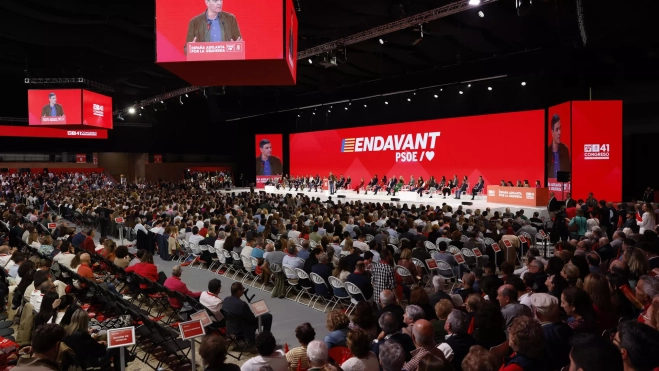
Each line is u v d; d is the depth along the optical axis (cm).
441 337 487
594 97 2361
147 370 629
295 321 827
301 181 3578
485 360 292
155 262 1362
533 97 2438
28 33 1991
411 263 854
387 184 3139
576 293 432
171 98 3566
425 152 2958
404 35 2139
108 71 2702
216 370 362
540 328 330
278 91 3397
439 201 2525
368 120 3391
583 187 1992
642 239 839
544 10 1733
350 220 1340
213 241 1220
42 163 4181
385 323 449
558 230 1305
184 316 773
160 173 4725
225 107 3781
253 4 748
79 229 2023
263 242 1075
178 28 752
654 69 2156
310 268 933
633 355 239
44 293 604
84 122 1795
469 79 2312
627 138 2288
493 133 2598
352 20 1911
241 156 4462
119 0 1769
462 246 1033
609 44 1823
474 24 1941
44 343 351
